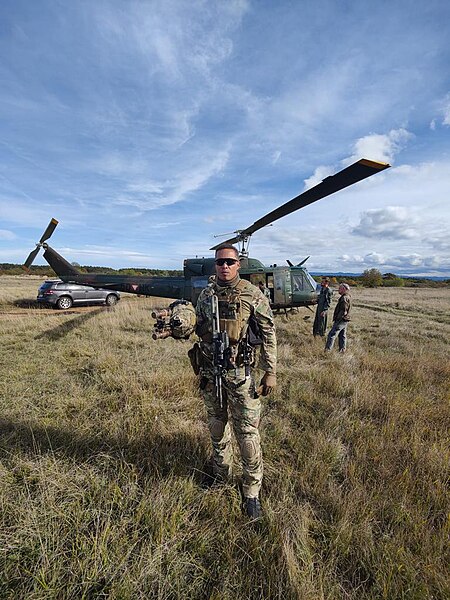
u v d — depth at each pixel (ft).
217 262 6.09
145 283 29.53
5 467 7.26
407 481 7.04
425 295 95.61
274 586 4.63
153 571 4.78
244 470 6.31
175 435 8.86
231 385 6.10
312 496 6.82
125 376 13.47
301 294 26.27
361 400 11.66
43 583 4.55
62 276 33.63
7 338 21.57
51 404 11.07
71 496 6.31
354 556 5.35
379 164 10.93
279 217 18.60
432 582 4.87
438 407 11.28
